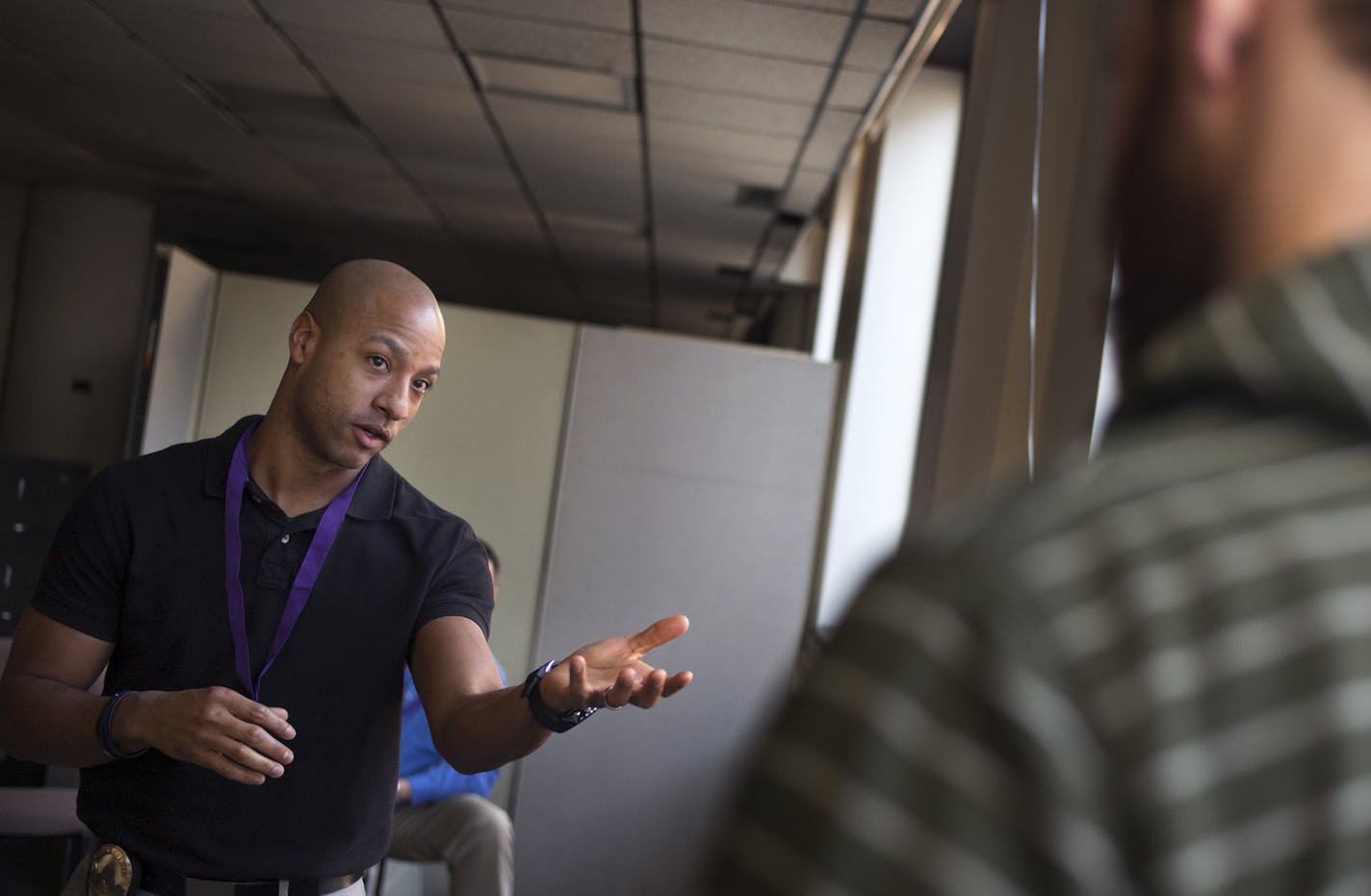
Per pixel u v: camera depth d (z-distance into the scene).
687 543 4.85
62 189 9.97
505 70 5.78
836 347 6.04
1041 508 0.34
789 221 8.23
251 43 5.81
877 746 0.31
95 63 6.48
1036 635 0.31
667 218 8.84
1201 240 0.37
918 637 0.32
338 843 1.58
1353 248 0.35
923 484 3.74
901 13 4.40
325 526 1.62
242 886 1.53
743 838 0.33
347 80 6.25
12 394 9.91
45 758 1.49
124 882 1.51
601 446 4.86
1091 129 2.56
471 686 1.54
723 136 6.39
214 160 8.62
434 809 3.34
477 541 1.75
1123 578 0.32
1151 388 0.37
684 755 4.72
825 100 5.53
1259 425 0.35
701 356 4.87
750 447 4.88
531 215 9.47
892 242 5.35
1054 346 2.64
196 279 4.72
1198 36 0.37
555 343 4.88
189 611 1.58
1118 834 0.30
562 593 4.83
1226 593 0.32
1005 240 3.35
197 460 1.64
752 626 4.83
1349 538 0.32
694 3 4.59
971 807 0.30
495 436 4.86
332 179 8.91
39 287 9.94
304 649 1.59
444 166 8.05
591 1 4.71
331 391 1.60
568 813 4.67
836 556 5.20
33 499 5.27
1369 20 0.35
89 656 1.58
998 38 3.53
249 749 1.34
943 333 3.77
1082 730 0.31
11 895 2.53
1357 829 0.30
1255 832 0.30
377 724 1.62
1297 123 0.35
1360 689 0.31
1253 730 0.31
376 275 1.64
